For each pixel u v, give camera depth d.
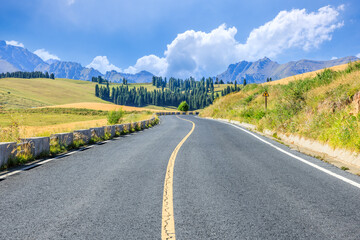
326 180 5.10
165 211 3.55
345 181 5.02
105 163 6.99
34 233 2.94
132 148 9.86
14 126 10.18
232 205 3.77
